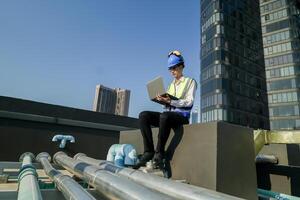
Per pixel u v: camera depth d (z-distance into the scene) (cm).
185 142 280
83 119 931
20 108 814
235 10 4816
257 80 4966
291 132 317
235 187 247
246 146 270
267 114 5034
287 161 465
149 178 208
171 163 294
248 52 4888
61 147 807
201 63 4706
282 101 5016
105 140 977
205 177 245
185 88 315
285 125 4888
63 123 898
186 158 273
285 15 5319
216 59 4288
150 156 292
